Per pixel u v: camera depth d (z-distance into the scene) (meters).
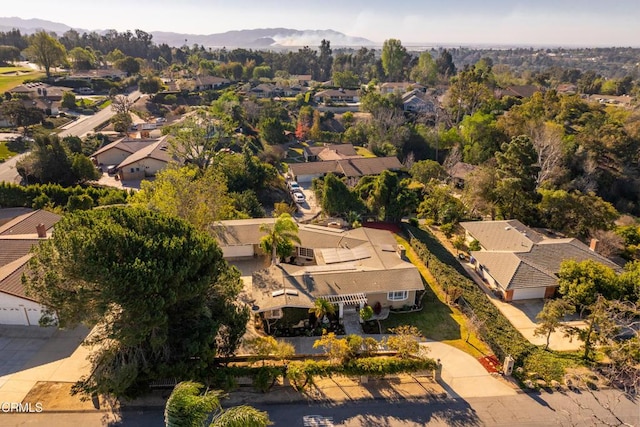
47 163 64.56
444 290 38.09
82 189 57.09
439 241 50.84
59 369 27.52
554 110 96.75
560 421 24.81
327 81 190.62
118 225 24.52
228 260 43.78
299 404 25.84
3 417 23.88
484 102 108.25
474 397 26.62
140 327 22.69
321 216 57.50
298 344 31.23
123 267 22.16
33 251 25.58
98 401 25.23
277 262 41.72
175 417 15.91
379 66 196.25
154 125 106.56
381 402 26.12
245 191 62.09
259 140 101.50
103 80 143.75
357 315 34.97
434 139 96.62
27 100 109.62
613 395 26.59
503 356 29.28
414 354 28.89
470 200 57.44
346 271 36.69
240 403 25.75
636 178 74.44
